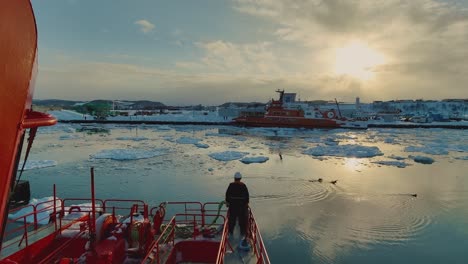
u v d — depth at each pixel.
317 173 28.64
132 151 39.28
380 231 14.73
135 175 26.80
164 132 73.81
